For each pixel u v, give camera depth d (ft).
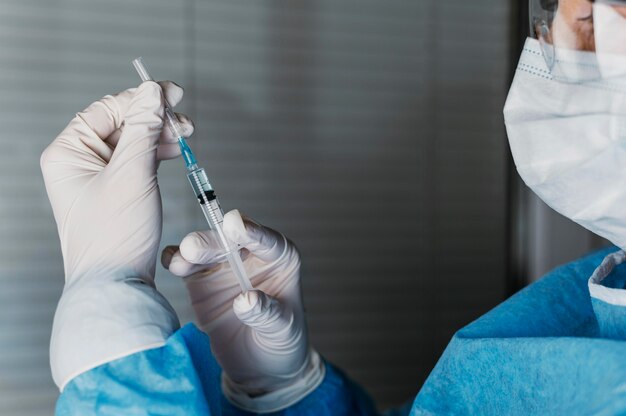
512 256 6.03
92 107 2.97
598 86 2.28
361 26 6.31
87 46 5.74
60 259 5.70
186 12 5.94
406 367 6.51
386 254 6.43
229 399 3.43
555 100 2.41
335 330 6.38
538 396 2.29
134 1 5.82
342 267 6.36
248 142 6.14
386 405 6.48
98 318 2.46
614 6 2.13
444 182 6.55
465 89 6.57
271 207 6.21
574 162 2.35
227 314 3.14
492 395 2.50
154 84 2.70
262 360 3.17
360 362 6.43
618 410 1.90
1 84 5.58
